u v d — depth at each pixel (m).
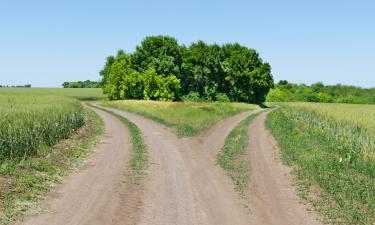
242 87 118.81
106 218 11.98
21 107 35.72
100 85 131.62
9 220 11.31
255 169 20.33
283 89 183.12
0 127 22.66
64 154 22.56
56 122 29.36
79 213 12.36
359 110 61.72
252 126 43.75
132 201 13.92
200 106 71.00
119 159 22.06
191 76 116.00
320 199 14.87
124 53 124.44
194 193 15.30
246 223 12.05
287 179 18.20
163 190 15.58
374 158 22.73
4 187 14.49
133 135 32.59
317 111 58.50
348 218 12.62
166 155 23.86
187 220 12.05
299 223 12.20
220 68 117.00
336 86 183.00
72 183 16.19
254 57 118.31
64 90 186.25
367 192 15.42
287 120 50.47
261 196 15.27
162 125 42.62
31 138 21.72
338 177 18.06
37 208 12.60
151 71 104.75
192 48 121.38
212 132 36.84
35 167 18.14
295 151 25.30
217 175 18.77
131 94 106.94
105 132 35.19
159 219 12.06
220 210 13.25
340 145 27.80
